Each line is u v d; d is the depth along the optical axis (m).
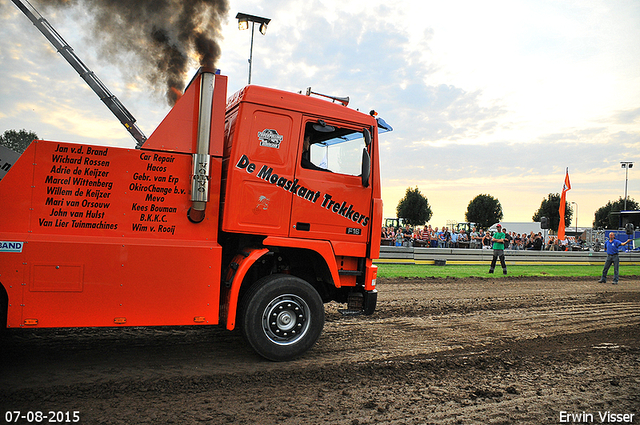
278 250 4.84
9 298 3.64
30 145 3.80
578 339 6.11
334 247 4.88
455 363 4.78
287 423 3.14
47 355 4.43
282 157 4.64
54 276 3.76
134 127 5.52
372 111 5.34
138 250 4.02
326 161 4.95
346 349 5.16
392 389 3.92
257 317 4.45
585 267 18.64
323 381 4.06
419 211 54.09
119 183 4.05
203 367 4.31
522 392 3.98
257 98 4.55
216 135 4.37
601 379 4.42
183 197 4.27
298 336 4.66
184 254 4.17
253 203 4.50
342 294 5.47
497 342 5.79
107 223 4.01
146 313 4.04
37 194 3.80
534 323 7.05
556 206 61.38
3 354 4.38
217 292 4.29
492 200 62.50
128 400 3.43
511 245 23.66
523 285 11.88
